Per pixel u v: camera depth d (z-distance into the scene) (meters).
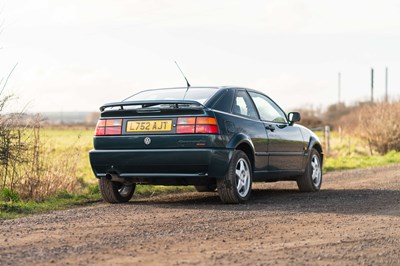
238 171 9.84
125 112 9.66
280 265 5.57
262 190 12.67
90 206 10.02
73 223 7.95
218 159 9.36
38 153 11.16
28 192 10.59
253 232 7.27
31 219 8.32
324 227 7.64
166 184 9.84
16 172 10.78
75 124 83.31
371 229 7.50
